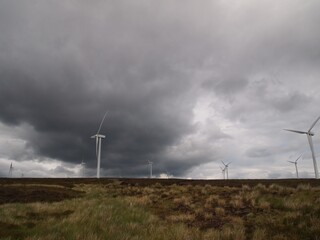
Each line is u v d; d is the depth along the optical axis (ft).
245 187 102.94
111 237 46.78
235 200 82.89
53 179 197.26
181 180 170.71
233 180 153.89
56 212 73.36
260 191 92.68
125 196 109.50
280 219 60.34
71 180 192.44
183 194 105.91
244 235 52.01
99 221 57.11
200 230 57.06
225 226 59.26
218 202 83.61
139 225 57.72
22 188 127.24
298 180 133.18
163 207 86.89
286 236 50.21
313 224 53.31
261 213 69.72
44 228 52.34
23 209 72.95
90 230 49.29
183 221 66.18
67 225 53.78
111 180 188.03
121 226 55.26
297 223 57.06
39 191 119.14
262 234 50.37
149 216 68.54
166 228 55.42
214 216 70.59
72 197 114.32
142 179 192.13
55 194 116.26
